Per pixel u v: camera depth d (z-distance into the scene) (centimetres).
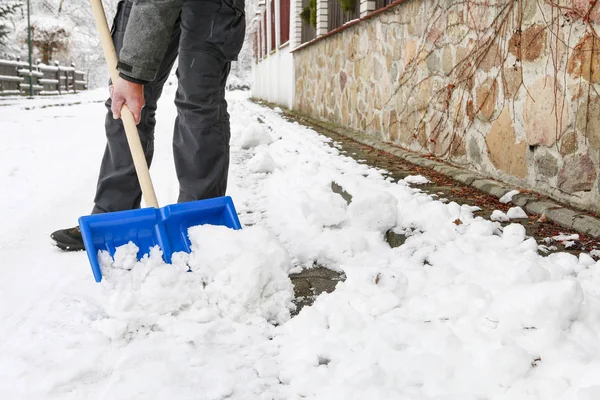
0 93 1800
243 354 162
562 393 131
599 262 203
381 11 591
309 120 935
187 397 140
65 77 2555
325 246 239
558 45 304
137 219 197
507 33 357
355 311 178
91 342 166
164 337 169
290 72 1248
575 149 291
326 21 919
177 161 238
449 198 330
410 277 195
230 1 225
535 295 159
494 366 142
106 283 189
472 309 171
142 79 206
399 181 374
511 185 351
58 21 3431
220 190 243
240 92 3183
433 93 477
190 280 186
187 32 225
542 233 259
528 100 334
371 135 655
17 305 191
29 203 338
